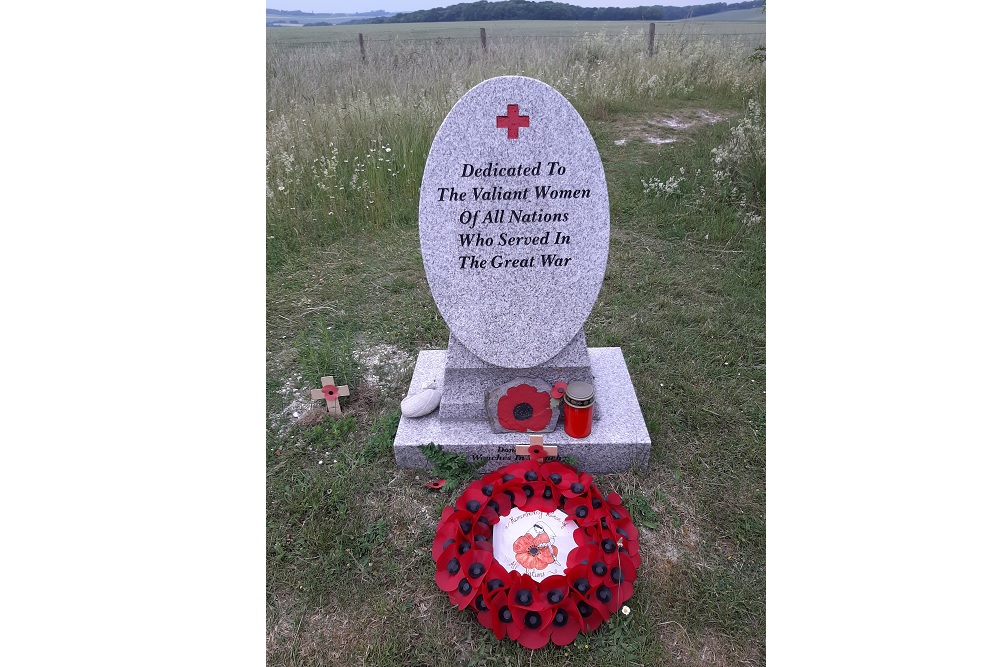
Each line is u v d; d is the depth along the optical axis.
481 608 2.58
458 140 2.88
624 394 3.66
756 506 3.12
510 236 3.07
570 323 3.27
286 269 5.43
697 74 11.41
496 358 3.33
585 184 2.98
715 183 6.55
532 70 10.05
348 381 4.00
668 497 3.18
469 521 2.85
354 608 2.68
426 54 11.72
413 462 3.34
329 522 3.04
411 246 5.80
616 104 10.05
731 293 4.98
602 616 2.54
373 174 6.57
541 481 3.08
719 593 2.71
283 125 7.43
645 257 5.53
